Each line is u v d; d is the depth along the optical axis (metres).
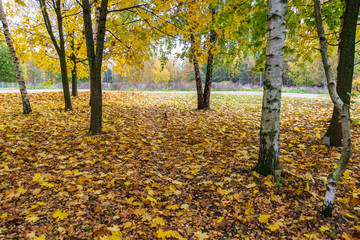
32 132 5.09
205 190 2.99
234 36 5.30
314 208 2.49
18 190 2.63
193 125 6.59
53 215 2.23
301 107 9.16
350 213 2.39
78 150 4.16
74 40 10.23
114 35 5.36
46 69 9.55
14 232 2.02
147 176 3.33
